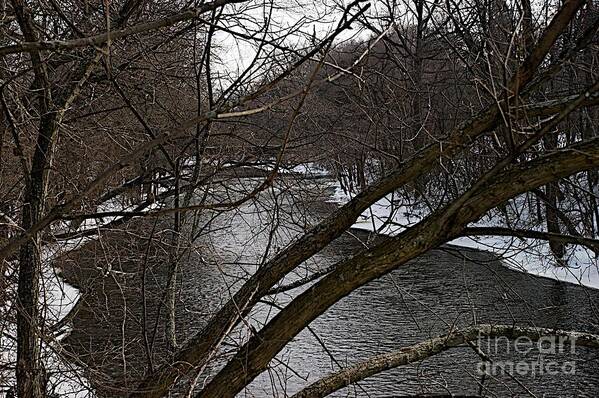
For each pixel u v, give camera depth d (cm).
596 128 400
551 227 445
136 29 169
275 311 757
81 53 435
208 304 660
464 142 280
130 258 507
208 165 521
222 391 297
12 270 490
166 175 583
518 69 238
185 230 551
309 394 302
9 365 483
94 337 535
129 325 614
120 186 525
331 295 276
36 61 349
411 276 1148
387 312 1041
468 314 838
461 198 252
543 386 738
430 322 877
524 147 236
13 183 543
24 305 424
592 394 732
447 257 1292
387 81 454
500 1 383
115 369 488
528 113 269
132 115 577
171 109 573
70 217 259
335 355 889
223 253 596
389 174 302
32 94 494
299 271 881
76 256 520
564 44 361
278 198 458
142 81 563
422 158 293
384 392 723
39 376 420
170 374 339
